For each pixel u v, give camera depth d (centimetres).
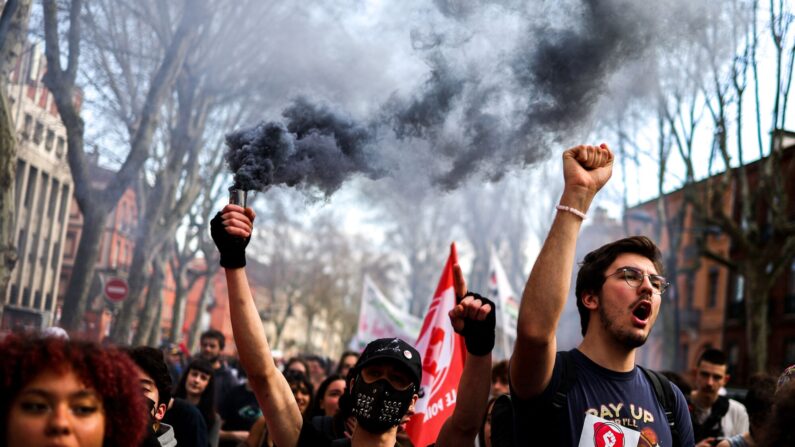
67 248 3697
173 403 545
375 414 308
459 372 537
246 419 770
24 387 199
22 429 198
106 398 206
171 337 2770
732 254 3697
